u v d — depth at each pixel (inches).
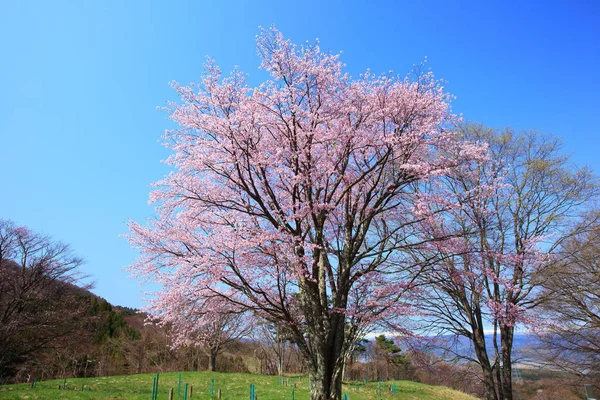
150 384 917.2
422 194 492.4
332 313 458.0
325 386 436.5
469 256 518.9
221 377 1155.3
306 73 473.7
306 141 467.5
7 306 1220.5
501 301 577.6
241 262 464.8
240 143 472.1
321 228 478.3
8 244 1237.1
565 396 955.3
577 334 692.1
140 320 2153.1
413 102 486.0
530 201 677.9
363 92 509.7
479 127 717.9
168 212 506.9
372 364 1814.7
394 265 534.3
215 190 518.3
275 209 474.3
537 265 602.2
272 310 449.7
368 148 535.5
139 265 488.1
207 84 479.5
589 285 657.6
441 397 1187.3
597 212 643.5
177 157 490.9
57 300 1310.3
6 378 1144.2
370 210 519.5
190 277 448.5
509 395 617.9
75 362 1425.9
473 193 580.4
